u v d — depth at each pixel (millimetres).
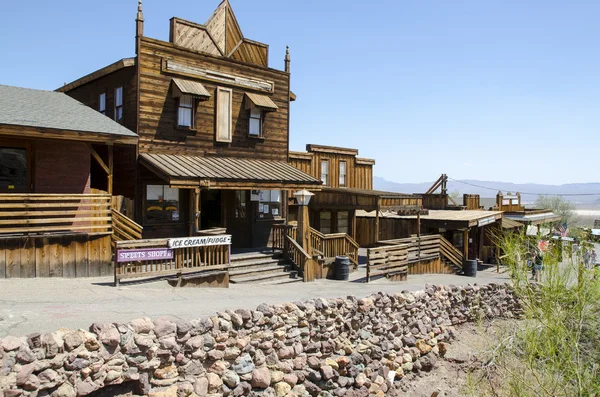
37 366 6602
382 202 20969
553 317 9148
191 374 8297
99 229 14438
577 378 8094
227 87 19328
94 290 11383
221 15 19234
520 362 9812
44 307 9102
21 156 14844
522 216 34312
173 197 17766
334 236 18703
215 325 8781
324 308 10875
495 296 17344
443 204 32781
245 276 15703
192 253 13320
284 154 21672
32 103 15047
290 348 9906
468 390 10422
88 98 19953
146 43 16844
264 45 20922
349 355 10969
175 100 17594
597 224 35969
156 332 7938
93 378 7152
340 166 28953
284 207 21375
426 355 12992
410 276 20031
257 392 9109
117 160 17594
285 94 21625
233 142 19578
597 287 9547
